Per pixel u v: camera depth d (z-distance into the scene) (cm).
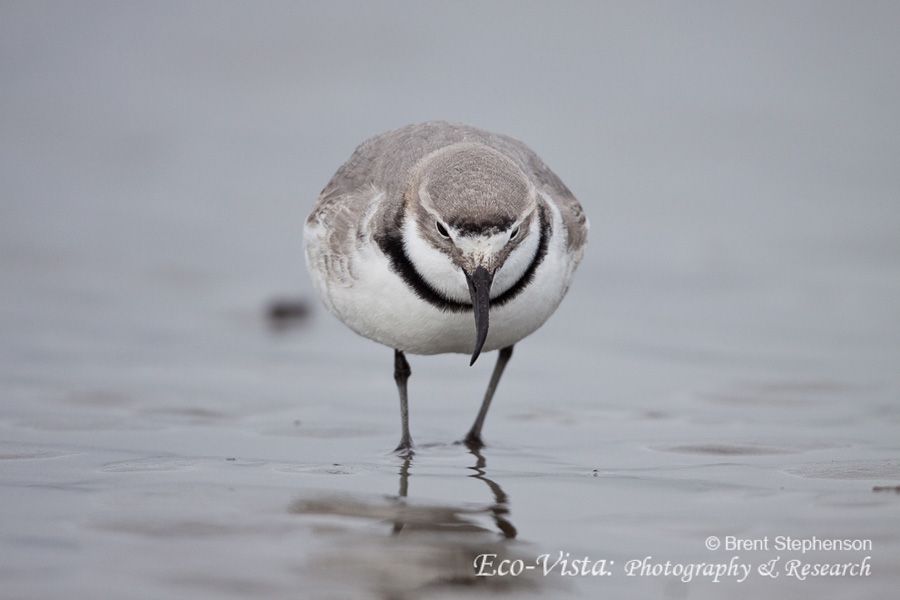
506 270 1039
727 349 1528
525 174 1084
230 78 2788
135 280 1822
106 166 2377
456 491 973
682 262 1936
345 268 1092
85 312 1655
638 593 773
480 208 1003
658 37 2989
